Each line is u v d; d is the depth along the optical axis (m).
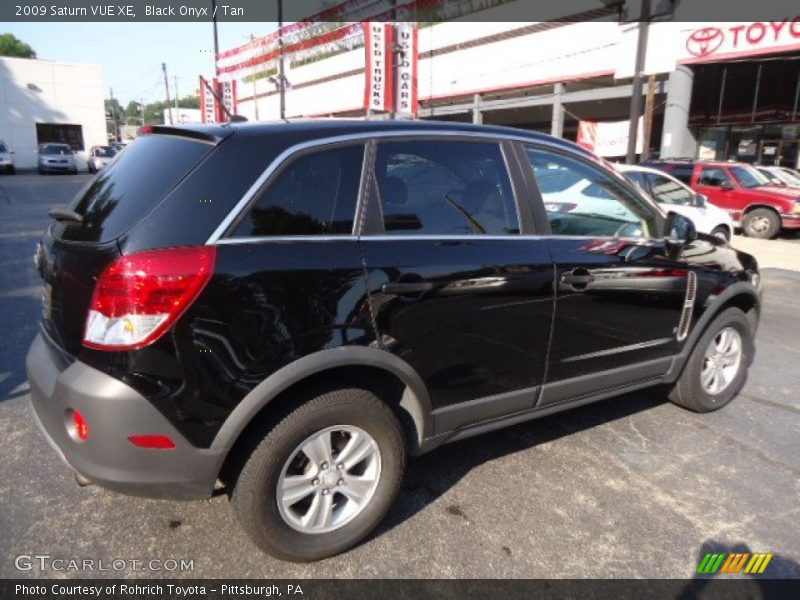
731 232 11.64
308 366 2.32
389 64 17.78
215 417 2.20
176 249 2.14
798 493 3.17
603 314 3.23
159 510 2.86
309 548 2.49
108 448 2.14
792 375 4.93
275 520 2.40
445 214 2.75
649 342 3.53
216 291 2.16
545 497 3.06
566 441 3.66
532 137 3.14
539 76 23.56
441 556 2.61
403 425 2.78
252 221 2.29
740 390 4.58
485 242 2.81
